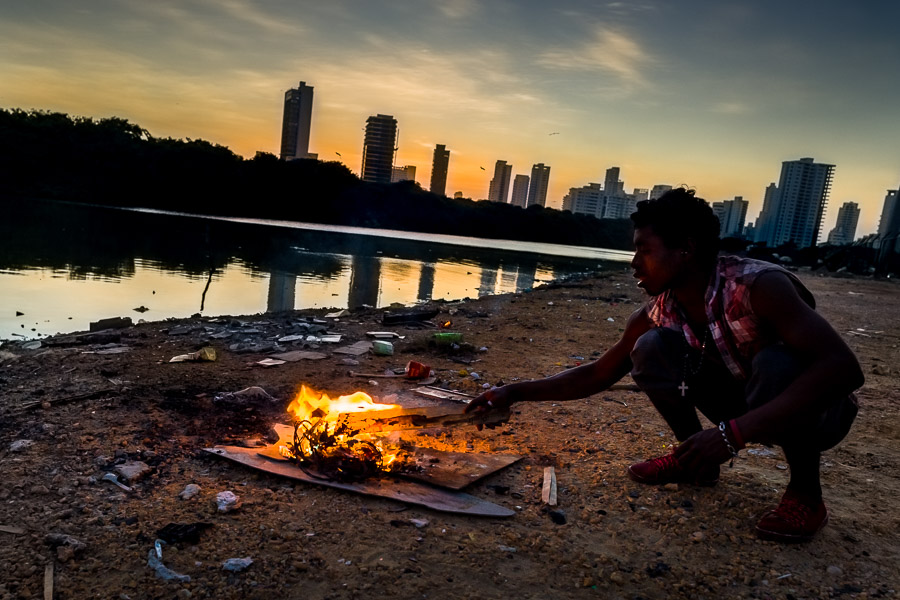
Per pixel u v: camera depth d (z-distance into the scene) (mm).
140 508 2678
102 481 2914
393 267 23234
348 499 2859
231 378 4930
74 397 4113
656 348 2785
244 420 3943
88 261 17547
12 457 3127
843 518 2908
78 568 2217
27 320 8875
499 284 19984
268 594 2123
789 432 2381
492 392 3090
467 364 5969
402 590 2189
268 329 7137
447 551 2459
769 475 3381
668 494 3068
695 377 2785
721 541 2639
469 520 2727
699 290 2598
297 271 19125
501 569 2365
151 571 2223
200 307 11383
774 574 2400
